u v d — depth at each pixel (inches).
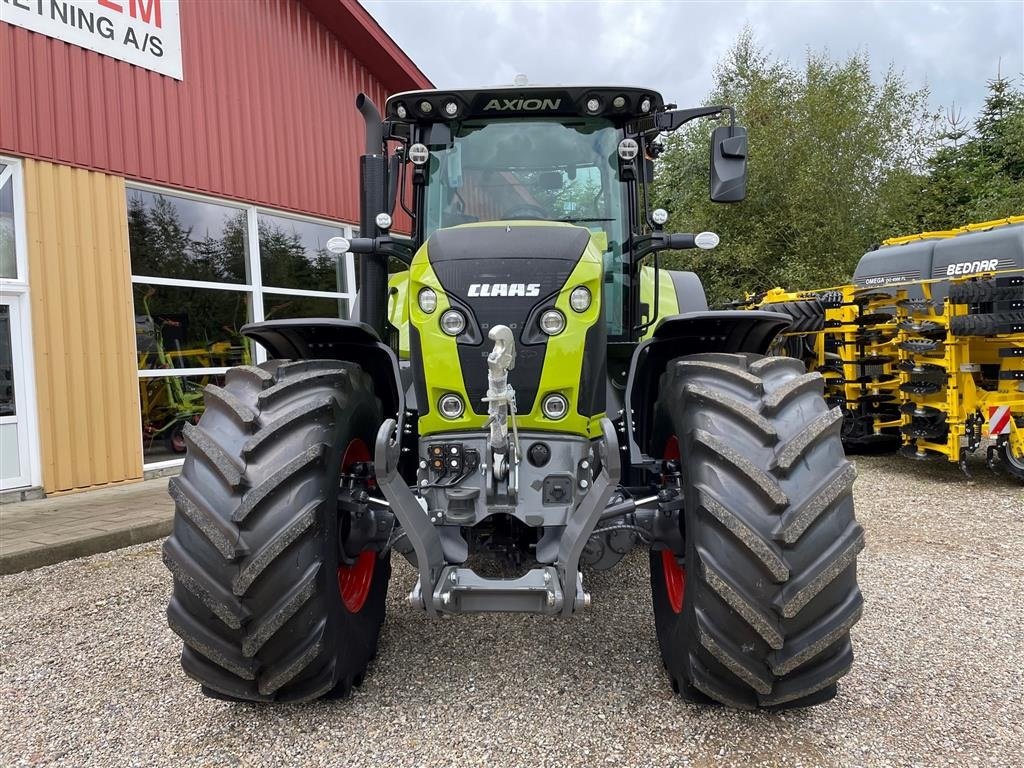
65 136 270.8
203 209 330.0
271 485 90.8
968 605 141.5
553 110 139.2
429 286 106.5
